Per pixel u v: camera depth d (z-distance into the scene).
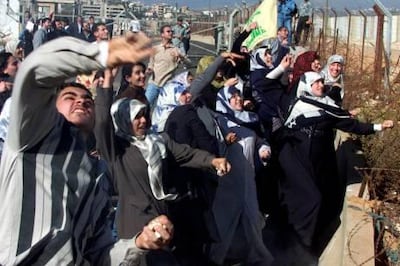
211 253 7.12
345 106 10.61
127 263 3.28
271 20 9.39
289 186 8.12
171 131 6.87
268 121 8.88
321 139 8.20
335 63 9.38
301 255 7.90
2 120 5.00
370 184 7.56
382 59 11.72
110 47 2.60
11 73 7.52
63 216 3.08
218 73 8.02
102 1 27.00
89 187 3.18
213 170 6.32
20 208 3.03
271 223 8.31
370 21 16.80
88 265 3.23
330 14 21.38
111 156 5.39
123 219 5.54
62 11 27.36
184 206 6.49
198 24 26.91
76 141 3.16
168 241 3.26
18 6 26.41
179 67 13.64
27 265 3.08
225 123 7.79
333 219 8.27
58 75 2.74
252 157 7.80
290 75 9.57
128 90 5.69
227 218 7.41
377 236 6.66
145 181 5.54
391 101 9.37
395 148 7.81
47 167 3.06
